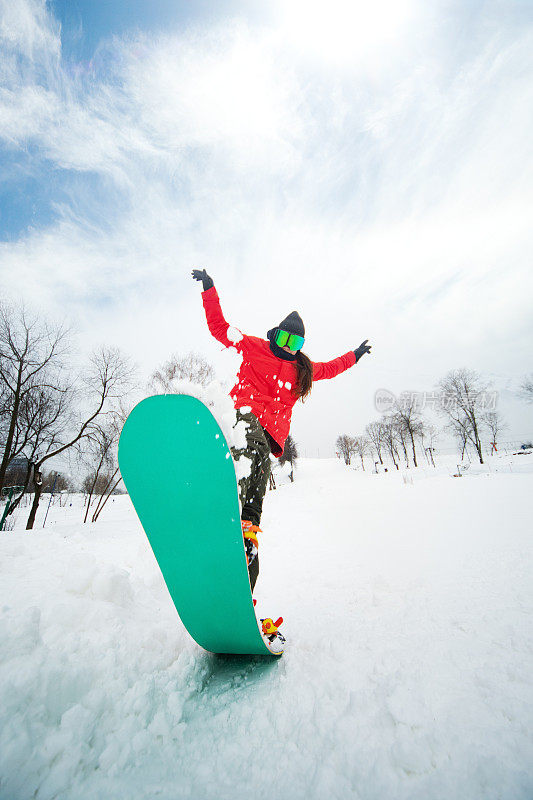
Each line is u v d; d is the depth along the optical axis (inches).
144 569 115.4
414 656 54.6
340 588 97.8
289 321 73.3
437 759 35.5
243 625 54.0
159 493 52.3
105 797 33.7
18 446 659.4
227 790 34.4
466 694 44.3
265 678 54.6
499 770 33.4
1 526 592.4
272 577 122.1
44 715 40.9
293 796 33.3
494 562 101.9
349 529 206.1
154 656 57.5
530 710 40.3
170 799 33.5
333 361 84.4
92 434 741.9
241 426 63.0
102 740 40.6
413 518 216.7
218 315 77.6
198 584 52.7
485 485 391.5
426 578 95.4
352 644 61.5
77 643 52.7
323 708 45.2
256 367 71.2
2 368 634.2
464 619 65.7
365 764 36.0
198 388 59.8
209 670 58.7
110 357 776.9
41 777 35.4
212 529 50.9
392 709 42.7
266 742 40.4
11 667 43.8
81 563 80.0
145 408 52.6
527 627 58.9
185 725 44.1
